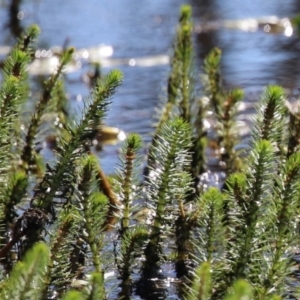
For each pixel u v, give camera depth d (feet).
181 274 32.78
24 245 30.60
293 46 80.84
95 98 31.14
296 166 27.40
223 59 76.64
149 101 62.80
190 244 33.30
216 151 48.16
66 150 31.30
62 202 31.71
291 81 67.21
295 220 28.86
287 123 38.17
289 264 28.55
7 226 33.99
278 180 27.94
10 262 31.73
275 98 31.83
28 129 39.73
